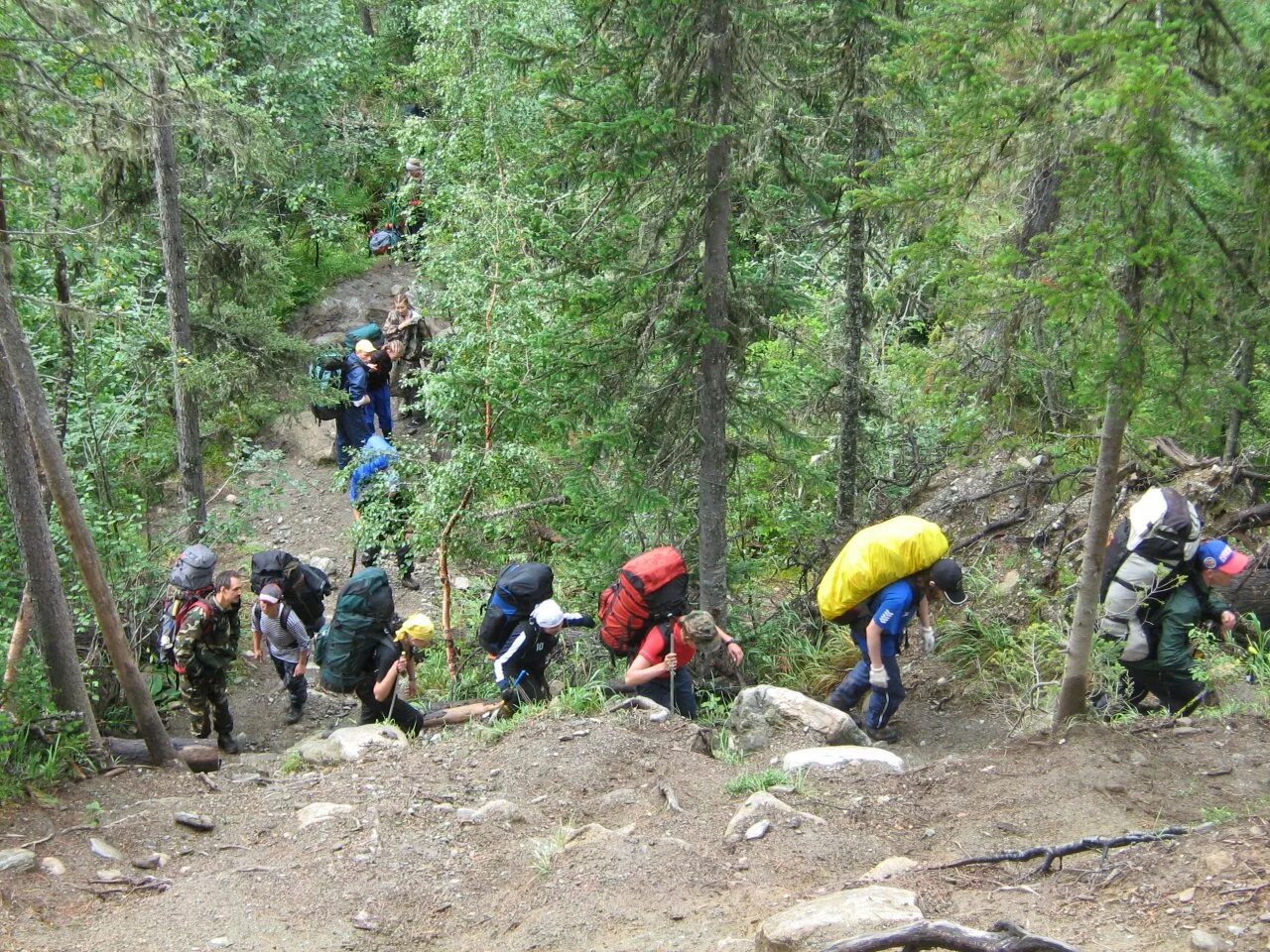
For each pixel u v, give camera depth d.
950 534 11.05
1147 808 5.20
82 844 5.57
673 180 8.88
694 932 4.45
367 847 5.48
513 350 9.79
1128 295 4.85
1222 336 4.94
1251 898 3.88
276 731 9.70
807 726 7.03
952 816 5.39
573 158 8.60
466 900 5.01
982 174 5.04
